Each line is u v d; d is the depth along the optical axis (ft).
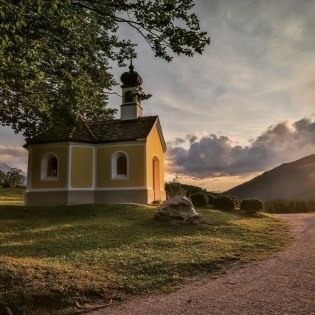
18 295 24.98
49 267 30.01
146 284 27.78
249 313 20.16
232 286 26.32
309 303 21.20
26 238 46.55
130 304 24.06
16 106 52.47
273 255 37.01
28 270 28.66
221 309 21.25
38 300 24.81
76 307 24.03
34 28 38.70
